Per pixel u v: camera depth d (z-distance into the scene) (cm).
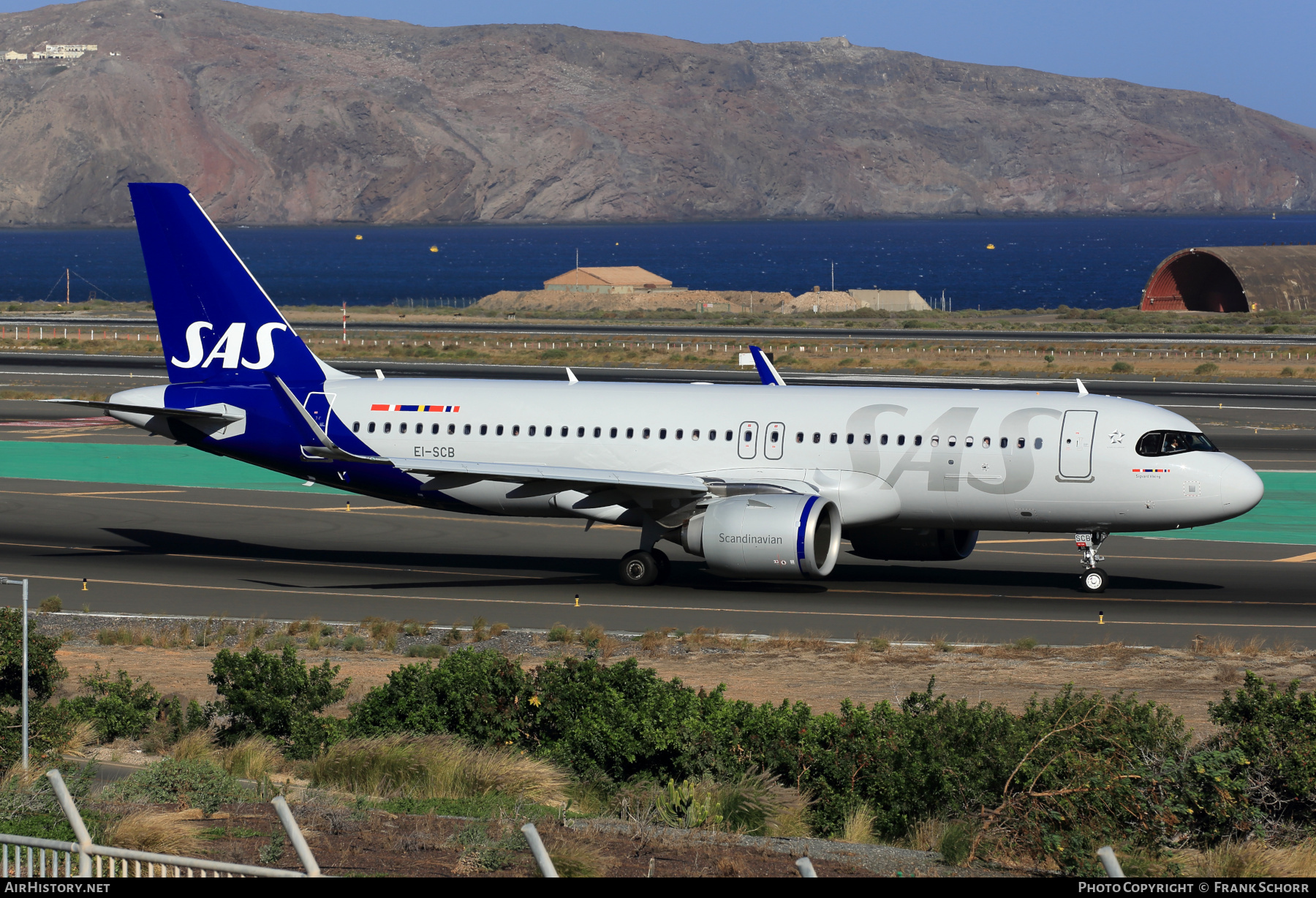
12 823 5575
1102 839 5659
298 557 14738
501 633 11388
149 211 14175
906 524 13200
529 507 13725
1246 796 6056
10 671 8225
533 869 4969
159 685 9569
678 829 5881
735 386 13975
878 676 9775
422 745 7119
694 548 12562
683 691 7581
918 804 6306
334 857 5156
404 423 13862
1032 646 10694
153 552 14912
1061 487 12625
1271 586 13238
